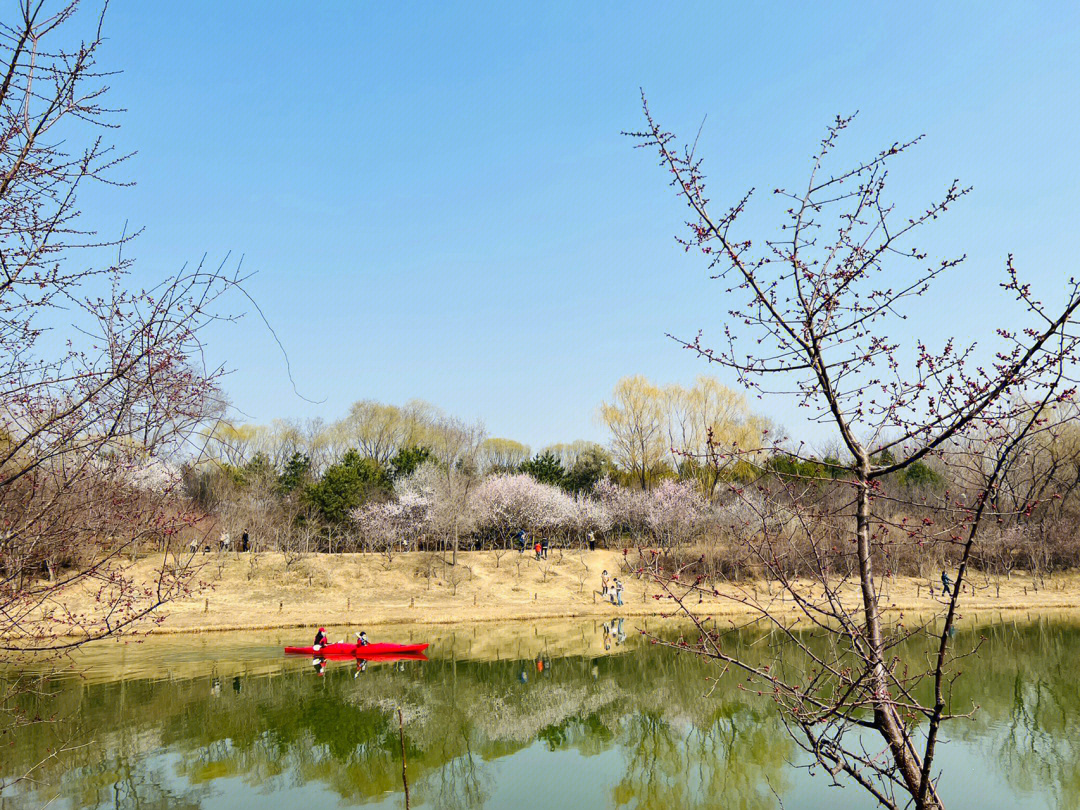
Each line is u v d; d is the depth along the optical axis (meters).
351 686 24.67
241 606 39.75
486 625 38.22
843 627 5.33
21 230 5.35
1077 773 15.95
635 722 21.41
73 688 23.84
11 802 14.60
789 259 5.24
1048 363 4.26
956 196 5.04
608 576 47.84
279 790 15.76
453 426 69.44
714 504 33.12
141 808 14.52
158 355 5.63
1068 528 36.38
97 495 5.79
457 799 15.62
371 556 49.56
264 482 52.44
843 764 5.02
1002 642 29.73
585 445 83.75
